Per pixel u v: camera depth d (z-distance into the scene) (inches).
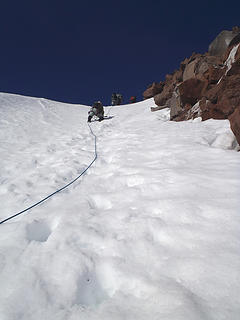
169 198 81.2
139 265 52.6
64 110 493.7
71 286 48.9
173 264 50.7
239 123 123.1
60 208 86.5
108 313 41.3
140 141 183.9
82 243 63.6
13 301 45.1
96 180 114.9
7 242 65.3
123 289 47.6
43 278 50.9
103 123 341.7
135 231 65.7
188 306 39.5
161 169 111.7
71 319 40.9
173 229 63.6
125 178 109.0
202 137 162.9
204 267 48.0
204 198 77.0
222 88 203.8
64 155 170.7
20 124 306.3
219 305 39.3
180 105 274.4
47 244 63.4
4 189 109.1
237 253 50.8
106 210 81.6
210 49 352.5
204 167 105.9
